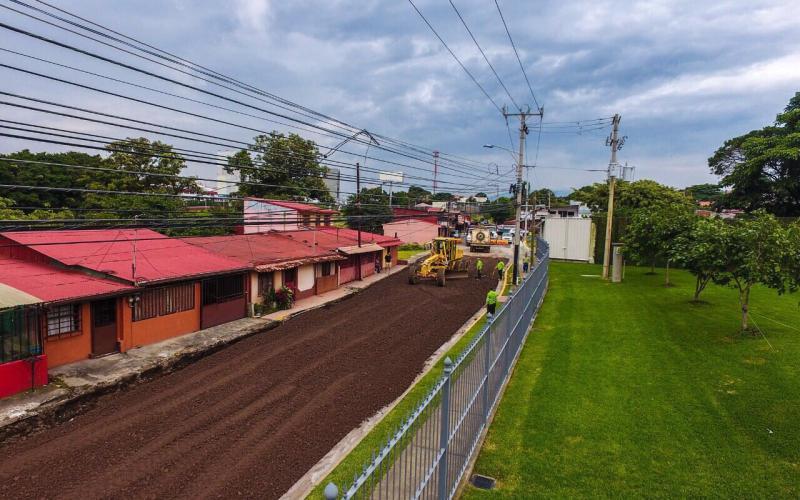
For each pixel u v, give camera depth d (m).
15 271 15.77
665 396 10.06
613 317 17.47
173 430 10.92
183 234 31.48
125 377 13.66
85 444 10.30
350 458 8.55
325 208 42.59
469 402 7.28
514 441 8.36
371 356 16.19
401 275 37.53
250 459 9.62
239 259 22.36
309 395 12.83
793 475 7.12
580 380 11.16
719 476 7.18
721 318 16.16
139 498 8.40
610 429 8.73
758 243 12.88
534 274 17.34
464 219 81.88
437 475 5.80
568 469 7.47
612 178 27.34
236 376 14.39
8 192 30.00
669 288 23.17
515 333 12.40
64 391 12.45
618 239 36.62
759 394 9.80
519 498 6.72
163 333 17.59
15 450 10.04
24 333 12.51
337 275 30.44
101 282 15.75
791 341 12.99
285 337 18.83
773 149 32.66
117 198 31.31
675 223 22.67
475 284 32.75
